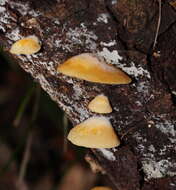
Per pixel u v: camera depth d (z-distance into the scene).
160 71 0.36
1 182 0.71
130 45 0.36
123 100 0.37
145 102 0.36
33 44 0.36
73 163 0.68
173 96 0.36
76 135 0.37
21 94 0.82
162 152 0.37
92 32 0.36
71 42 0.36
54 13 0.36
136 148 0.38
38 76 0.38
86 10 0.35
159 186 0.39
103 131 0.37
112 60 0.36
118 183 0.40
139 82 0.36
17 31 0.37
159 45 0.36
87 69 0.35
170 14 0.36
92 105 0.36
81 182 0.69
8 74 0.83
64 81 0.37
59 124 0.56
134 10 0.35
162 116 0.37
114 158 0.39
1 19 0.37
